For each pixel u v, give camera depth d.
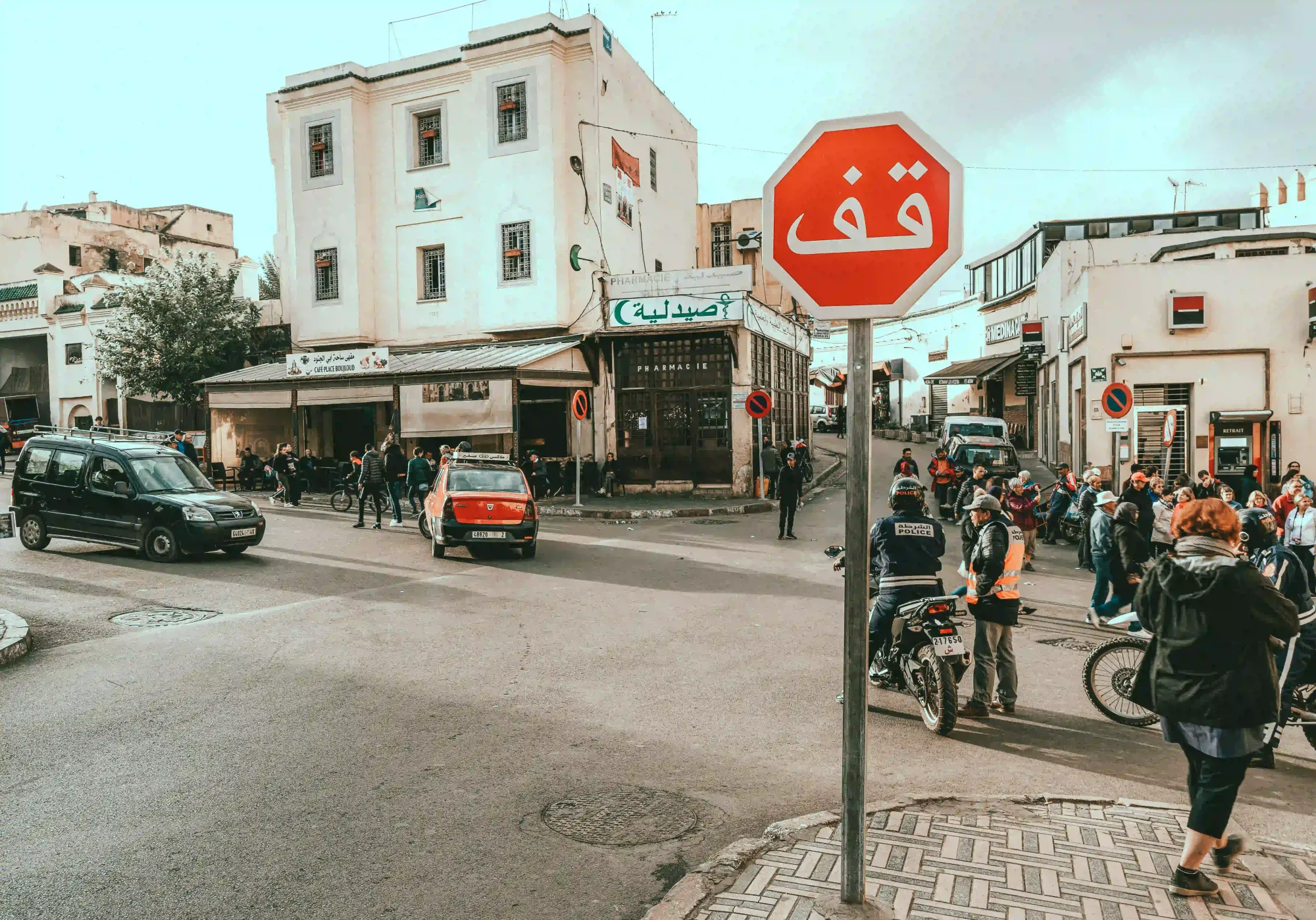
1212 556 3.62
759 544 16.28
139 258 43.56
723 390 24.53
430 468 19.95
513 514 14.18
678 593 11.34
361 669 7.50
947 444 26.91
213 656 7.91
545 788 4.94
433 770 5.20
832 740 5.84
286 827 4.39
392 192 28.23
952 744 5.87
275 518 19.73
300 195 28.78
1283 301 20.84
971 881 3.66
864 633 3.10
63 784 4.95
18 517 14.35
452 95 27.36
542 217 25.52
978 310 43.31
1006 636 6.54
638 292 24.38
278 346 30.70
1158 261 25.94
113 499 13.58
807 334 35.25
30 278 37.72
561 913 3.61
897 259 2.84
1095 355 21.91
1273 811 4.78
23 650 7.94
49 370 37.50
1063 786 5.11
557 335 26.03
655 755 5.48
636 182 28.78
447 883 3.85
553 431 25.73
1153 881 3.67
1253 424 20.98
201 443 30.92
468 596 10.98
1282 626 3.48
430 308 27.86
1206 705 3.49
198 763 5.29
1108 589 9.89
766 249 2.97
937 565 6.77
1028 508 14.38
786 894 3.54
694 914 3.39
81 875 3.89
